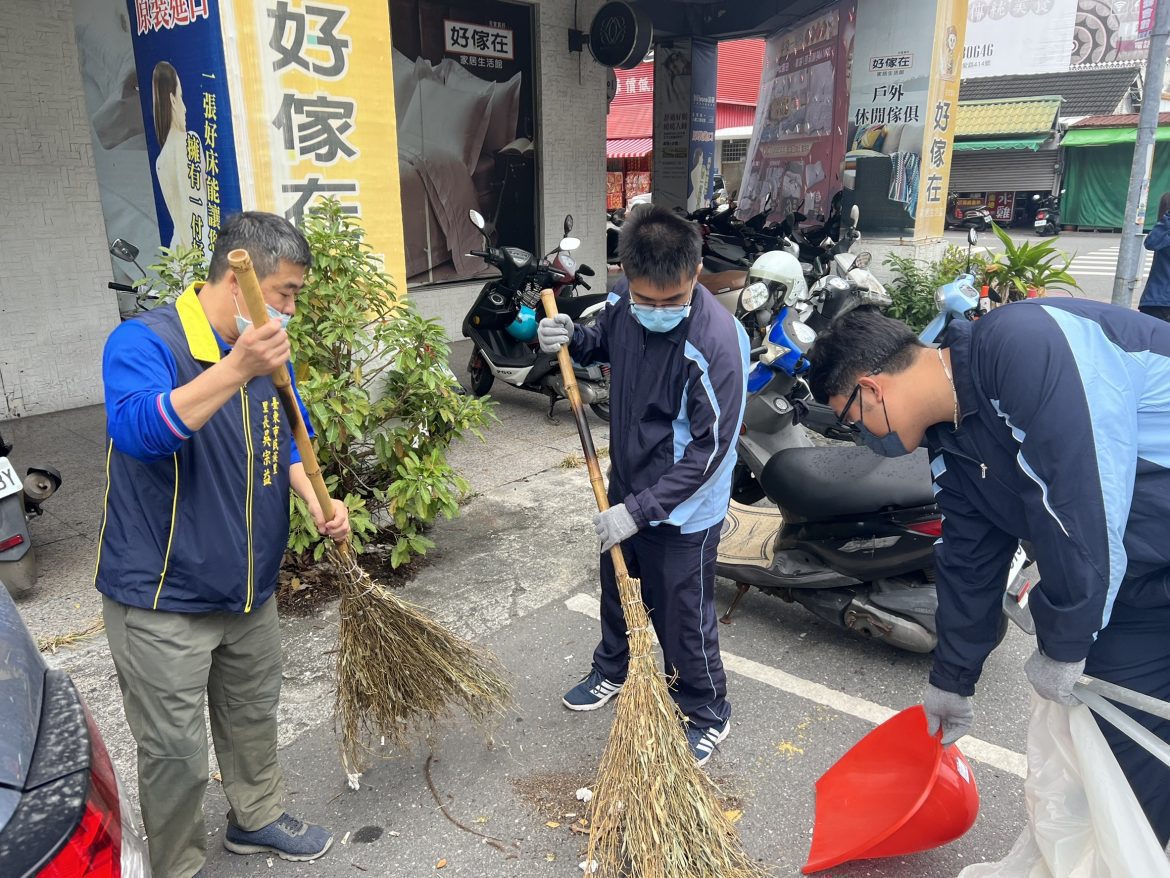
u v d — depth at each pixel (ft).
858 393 6.32
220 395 5.50
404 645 8.23
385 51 13.53
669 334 7.84
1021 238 78.84
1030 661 6.01
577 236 32.96
